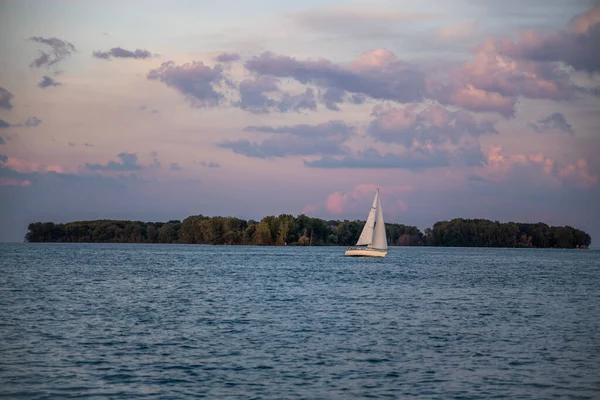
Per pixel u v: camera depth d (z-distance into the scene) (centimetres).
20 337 3359
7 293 5694
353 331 3650
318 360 2856
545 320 4219
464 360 2892
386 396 2320
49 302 4984
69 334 3459
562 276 9138
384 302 5184
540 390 2423
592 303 5319
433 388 2430
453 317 4303
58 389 2359
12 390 2345
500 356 2986
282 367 2719
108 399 2252
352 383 2480
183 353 2975
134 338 3353
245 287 6544
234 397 2289
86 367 2684
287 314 4375
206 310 4559
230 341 3291
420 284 7175
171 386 2412
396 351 3072
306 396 2308
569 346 3253
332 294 5841
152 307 4706
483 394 2364
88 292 5850
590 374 2661
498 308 4872
